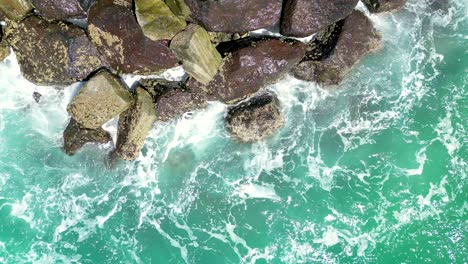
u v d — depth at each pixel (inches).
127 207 534.9
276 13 492.1
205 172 544.4
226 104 535.2
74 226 527.8
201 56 466.3
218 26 480.7
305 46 515.8
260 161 545.3
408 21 555.8
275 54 498.3
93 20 475.5
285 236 528.4
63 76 501.0
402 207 533.3
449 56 566.6
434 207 533.3
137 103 496.4
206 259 522.9
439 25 565.3
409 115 556.1
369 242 525.3
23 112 538.0
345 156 549.0
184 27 469.4
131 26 477.1
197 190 540.4
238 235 529.0
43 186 535.2
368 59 542.6
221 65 501.4
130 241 526.6
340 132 552.1
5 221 526.6
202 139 547.8
